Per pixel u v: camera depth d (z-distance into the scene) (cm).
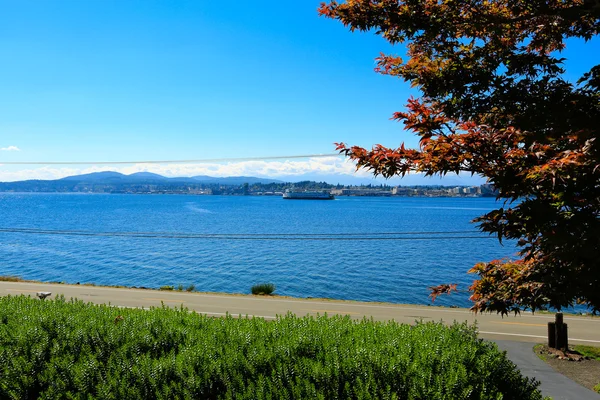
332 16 561
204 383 603
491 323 1950
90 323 773
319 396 550
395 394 547
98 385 592
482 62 533
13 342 728
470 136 455
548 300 458
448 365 614
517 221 449
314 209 19375
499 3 522
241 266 5150
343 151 509
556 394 1045
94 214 15225
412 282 4206
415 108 504
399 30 536
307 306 2378
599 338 1681
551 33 517
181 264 5291
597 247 395
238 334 734
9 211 16962
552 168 397
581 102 448
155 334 748
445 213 16450
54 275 4572
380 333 749
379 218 13375
